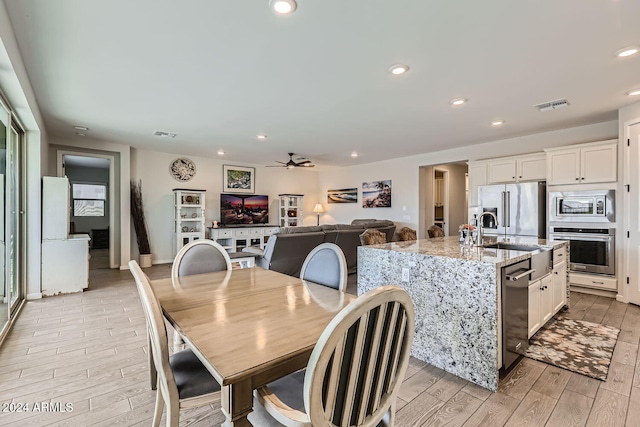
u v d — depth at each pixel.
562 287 3.44
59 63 2.63
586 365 2.33
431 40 2.28
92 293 4.30
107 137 5.36
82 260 4.36
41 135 4.11
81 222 9.05
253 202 7.98
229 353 1.08
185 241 6.86
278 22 2.06
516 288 2.33
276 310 1.52
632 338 2.80
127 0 1.84
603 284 4.04
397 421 1.73
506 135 5.12
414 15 1.98
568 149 4.32
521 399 1.94
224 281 2.10
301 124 4.49
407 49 2.40
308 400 0.84
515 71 2.77
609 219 3.96
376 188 7.89
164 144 5.95
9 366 2.32
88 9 1.93
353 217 8.54
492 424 1.72
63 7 1.91
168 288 1.91
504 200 4.87
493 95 3.34
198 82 3.02
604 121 4.32
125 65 2.67
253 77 2.91
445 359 2.31
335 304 1.61
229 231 7.23
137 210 6.26
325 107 3.74
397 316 0.99
